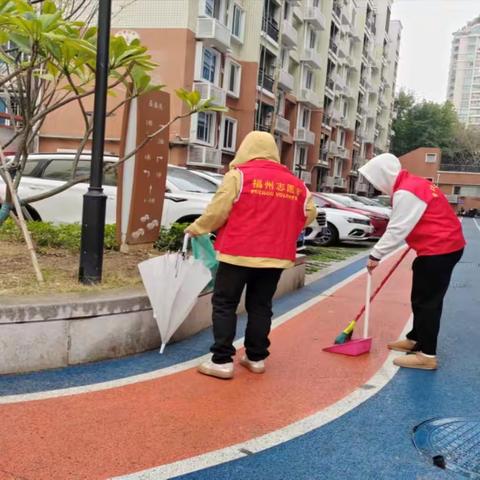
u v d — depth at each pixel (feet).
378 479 8.63
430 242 13.50
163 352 14.03
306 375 13.12
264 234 11.96
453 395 12.29
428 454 9.49
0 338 11.78
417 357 14.08
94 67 16.72
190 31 72.13
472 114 414.62
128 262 18.98
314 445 9.64
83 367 12.66
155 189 21.62
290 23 109.09
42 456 8.78
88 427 9.83
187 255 14.47
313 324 18.06
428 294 13.78
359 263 35.04
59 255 19.29
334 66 143.84
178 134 71.97
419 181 13.80
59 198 28.66
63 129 74.64
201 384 12.12
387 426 10.55
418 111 258.16
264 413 10.84
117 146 71.92
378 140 223.51
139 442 9.40
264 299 12.89
